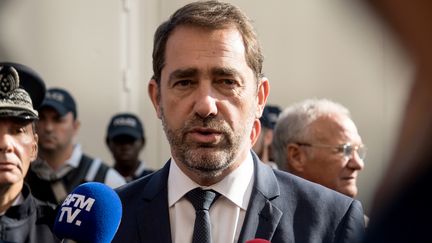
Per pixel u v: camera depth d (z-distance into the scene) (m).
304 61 8.23
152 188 2.79
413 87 0.84
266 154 5.50
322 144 3.93
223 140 2.55
